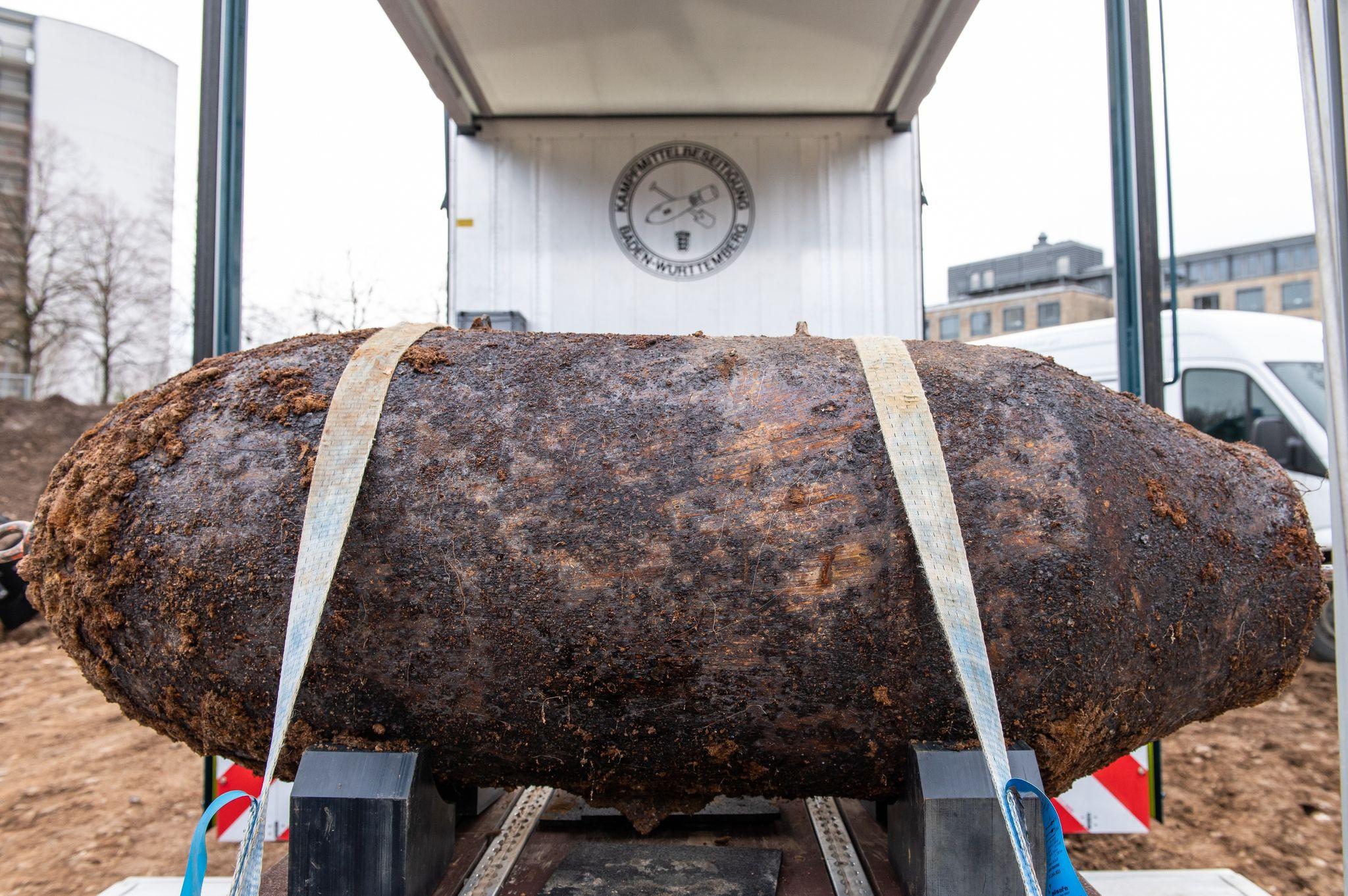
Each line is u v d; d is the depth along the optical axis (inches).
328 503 42.5
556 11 107.9
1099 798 101.3
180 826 124.0
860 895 50.0
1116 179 104.7
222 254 96.7
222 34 97.8
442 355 49.6
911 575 43.5
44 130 1017.5
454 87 118.8
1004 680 44.6
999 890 42.9
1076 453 46.4
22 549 81.5
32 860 112.7
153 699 49.9
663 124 128.0
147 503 46.9
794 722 45.3
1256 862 108.9
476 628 43.9
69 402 635.5
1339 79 48.6
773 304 125.2
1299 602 52.6
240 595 45.1
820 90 122.7
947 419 46.7
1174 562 47.8
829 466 44.7
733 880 51.3
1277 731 161.2
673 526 43.7
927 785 43.5
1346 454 47.9
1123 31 103.8
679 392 47.4
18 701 188.5
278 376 49.4
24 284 984.9
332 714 46.2
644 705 44.9
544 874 54.3
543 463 44.8
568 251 126.1
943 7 105.1
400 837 43.7
